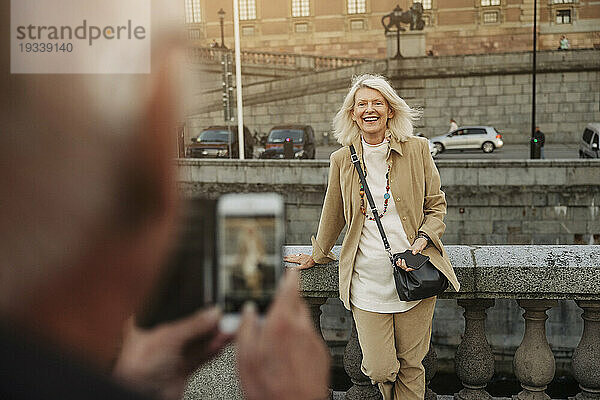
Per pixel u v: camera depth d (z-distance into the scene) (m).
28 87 0.29
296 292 0.41
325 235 3.26
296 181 20.75
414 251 2.80
